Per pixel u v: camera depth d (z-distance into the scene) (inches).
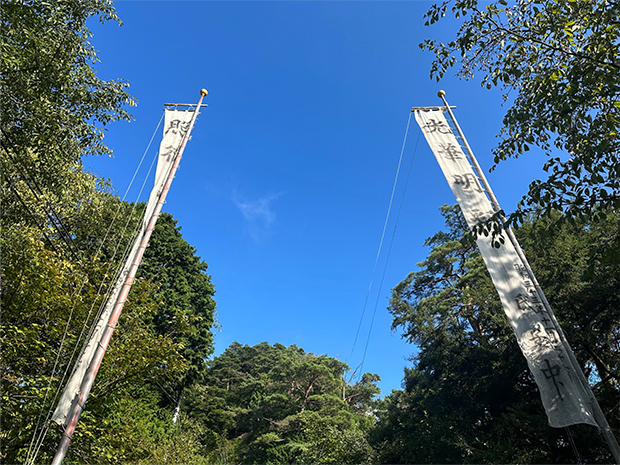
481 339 785.6
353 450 826.8
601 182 217.8
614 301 549.3
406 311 951.0
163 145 456.8
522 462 540.4
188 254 1348.4
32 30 333.1
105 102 386.9
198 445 951.6
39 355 403.5
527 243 639.8
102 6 367.2
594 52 253.6
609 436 279.9
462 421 726.5
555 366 307.6
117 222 812.6
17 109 335.9
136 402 836.0
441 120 466.6
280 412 1523.1
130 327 482.0
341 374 1784.0
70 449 386.6
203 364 1189.1
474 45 311.7
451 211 1083.9
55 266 398.0
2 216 396.5
